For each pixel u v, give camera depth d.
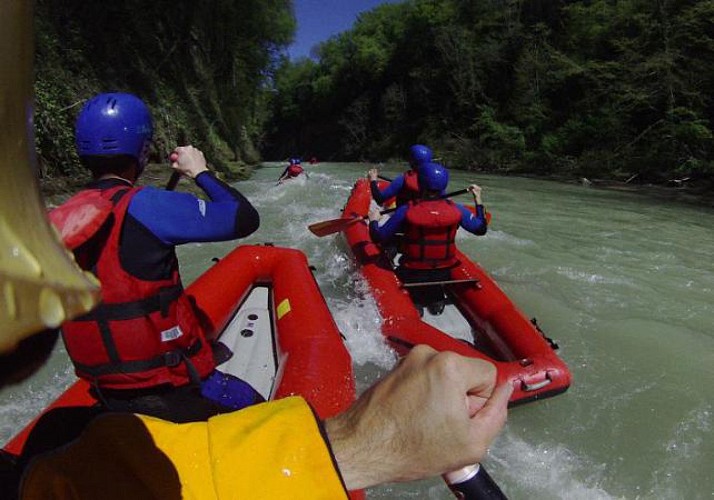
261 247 4.39
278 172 18.28
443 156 24.70
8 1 0.24
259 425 0.58
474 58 25.89
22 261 0.27
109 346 1.76
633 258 6.30
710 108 15.88
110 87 10.77
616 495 2.65
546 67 21.62
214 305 3.57
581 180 15.31
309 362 2.82
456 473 0.74
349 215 6.29
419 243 4.23
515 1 25.20
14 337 0.26
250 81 22.25
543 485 2.71
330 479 0.54
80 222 1.59
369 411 0.60
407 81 32.78
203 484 0.54
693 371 3.69
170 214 1.75
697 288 5.25
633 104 16.91
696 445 2.97
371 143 35.56
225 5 18.05
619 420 3.18
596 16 20.88
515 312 3.85
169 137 12.16
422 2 33.81
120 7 12.09
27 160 0.27
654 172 15.16
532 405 3.31
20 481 0.55
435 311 4.32
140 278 1.74
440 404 0.57
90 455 0.56
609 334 4.22
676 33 16.44
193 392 1.95
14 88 0.25
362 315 4.21
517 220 8.55
